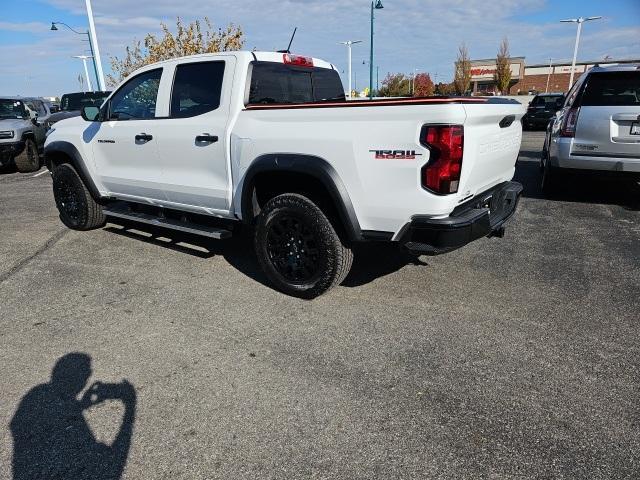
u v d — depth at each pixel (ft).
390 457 7.42
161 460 7.46
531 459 7.33
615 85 20.29
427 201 10.25
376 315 12.01
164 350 10.57
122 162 16.80
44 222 21.47
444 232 10.30
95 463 7.42
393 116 10.30
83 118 17.16
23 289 13.98
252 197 13.11
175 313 12.34
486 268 14.93
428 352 10.28
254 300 13.02
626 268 14.69
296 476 7.10
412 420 8.21
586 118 20.59
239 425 8.18
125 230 19.93
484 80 161.99
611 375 9.36
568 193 25.50
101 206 19.42
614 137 20.18
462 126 9.89
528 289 13.34
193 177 14.58
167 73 15.03
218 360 10.14
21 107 40.27
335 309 12.39
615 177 20.89
